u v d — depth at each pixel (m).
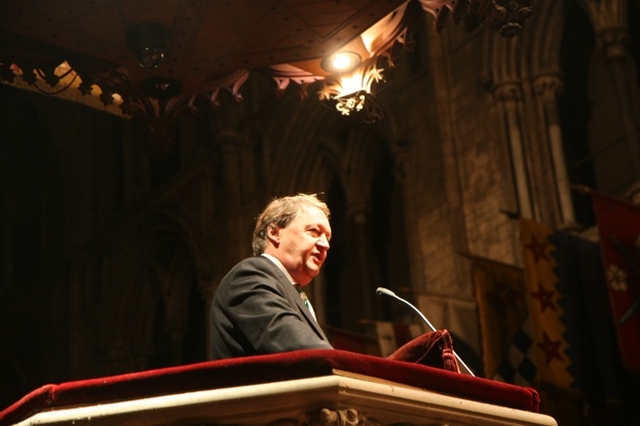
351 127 22.86
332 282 23.38
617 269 13.25
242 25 7.31
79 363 29.81
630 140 17.27
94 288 30.42
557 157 18.31
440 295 15.90
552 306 13.83
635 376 13.88
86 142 31.98
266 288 3.75
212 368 3.21
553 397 14.94
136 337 29.17
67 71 7.86
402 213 22.03
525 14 6.73
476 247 18.78
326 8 7.20
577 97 18.94
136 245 29.31
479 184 19.16
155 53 7.16
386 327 16.22
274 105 25.05
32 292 31.95
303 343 3.43
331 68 7.74
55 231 32.22
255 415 3.16
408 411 3.29
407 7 7.27
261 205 24.75
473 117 19.70
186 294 28.36
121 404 3.19
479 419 3.45
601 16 18.08
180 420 3.18
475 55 19.98
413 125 20.88
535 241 14.23
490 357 14.67
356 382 3.13
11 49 7.32
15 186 33.31
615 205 13.64
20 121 33.62
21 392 31.31
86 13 7.05
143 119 7.91
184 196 27.70
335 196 23.97
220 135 26.14
